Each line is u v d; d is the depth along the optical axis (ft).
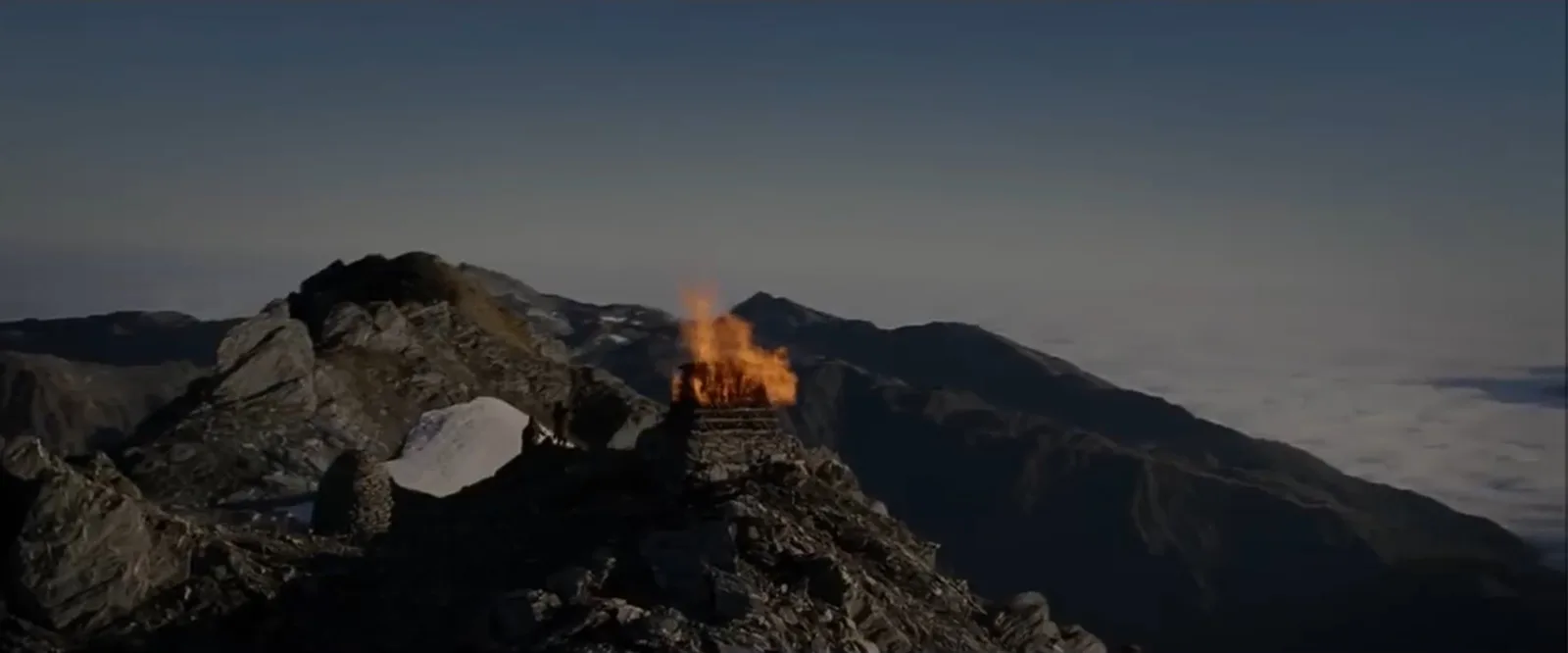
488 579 328.49
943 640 312.71
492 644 293.64
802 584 299.79
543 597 295.28
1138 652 367.66
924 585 329.11
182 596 335.88
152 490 480.64
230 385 527.40
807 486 336.49
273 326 545.85
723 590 289.12
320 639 327.88
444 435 417.69
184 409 532.73
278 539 363.35
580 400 568.82
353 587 343.87
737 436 331.98
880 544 330.13
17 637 321.32
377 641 320.09
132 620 329.72
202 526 366.22
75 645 323.16
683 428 336.29
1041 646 334.24
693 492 325.01
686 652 274.57
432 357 577.43
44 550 327.47
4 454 340.59
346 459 378.53
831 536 326.44
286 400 528.22
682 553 299.38
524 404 558.97
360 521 371.15
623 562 304.30
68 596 327.26
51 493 330.75
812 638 286.66
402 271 627.87
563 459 372.99
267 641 330.75
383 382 555.28
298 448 506.89
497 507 360.28
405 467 406.62
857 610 301.02
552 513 347.56
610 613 285.84
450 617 318.45
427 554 350.84
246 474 486.79
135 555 333.62
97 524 330.75
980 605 339.77
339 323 572.92
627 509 331.98
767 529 309.22
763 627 284.00
